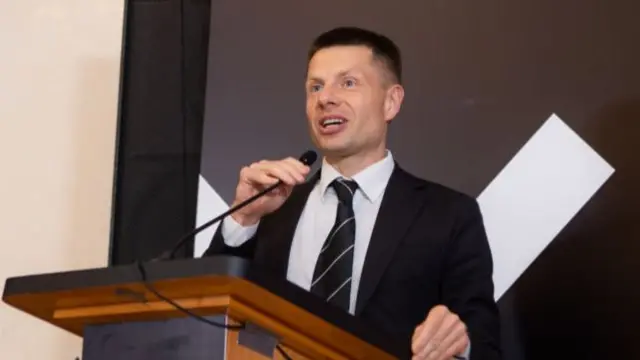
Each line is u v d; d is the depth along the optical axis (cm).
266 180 380
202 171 596
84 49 696
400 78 518
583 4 571
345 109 483
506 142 562
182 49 643
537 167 554
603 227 536
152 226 608
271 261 466
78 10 700
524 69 570
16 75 697
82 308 316
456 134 569
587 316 527
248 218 420
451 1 591
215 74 614
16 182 678
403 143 574
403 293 441
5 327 649
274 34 615
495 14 582
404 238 455
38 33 700
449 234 456
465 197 475
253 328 299
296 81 605
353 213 467
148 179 618
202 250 584
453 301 445
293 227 477
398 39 593
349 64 493
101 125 681
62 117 686
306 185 500
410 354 336
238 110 605
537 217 547
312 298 292
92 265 652
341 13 607
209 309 292
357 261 459
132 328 310
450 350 345
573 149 551
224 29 621
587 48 564
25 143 685
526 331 533
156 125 629
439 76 581
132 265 285
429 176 566
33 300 310
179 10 648
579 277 533
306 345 319
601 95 555
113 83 687
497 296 542
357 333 306
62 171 676
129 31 644
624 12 564
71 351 639
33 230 666
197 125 629
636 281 523
